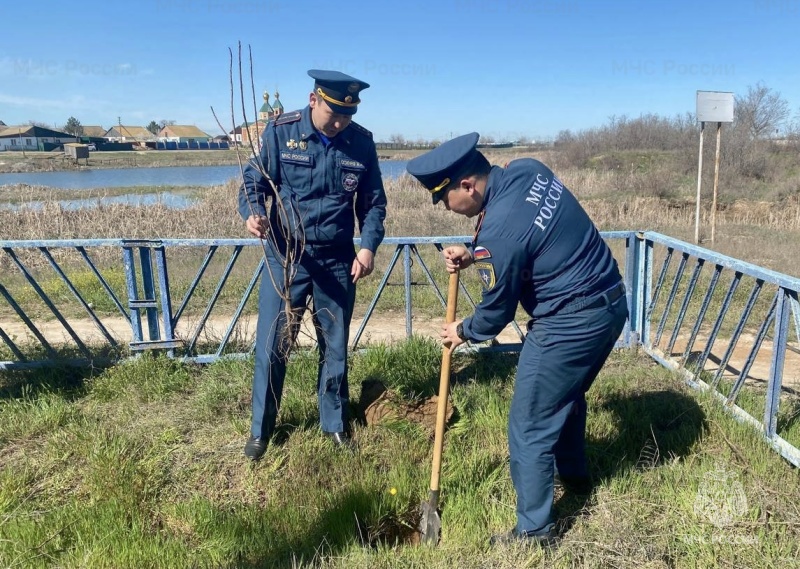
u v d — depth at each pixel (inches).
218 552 101.3
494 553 100.5
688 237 417.7
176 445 135.6
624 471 119.0
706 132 954.1
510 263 88.8
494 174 92.2
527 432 99.8
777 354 122.6
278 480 123.2
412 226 461.1
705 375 163.9
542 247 90.1
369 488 115.5
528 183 90.7
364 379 159.5
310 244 124.3
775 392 123.6
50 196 834.8
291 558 99.4
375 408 141.9
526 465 99.7
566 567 96.9
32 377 170.7
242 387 159.9
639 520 106.1
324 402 134.2
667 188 719.7
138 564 97.5
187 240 167.8
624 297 98.0
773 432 125.3
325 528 106.9
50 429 142.6
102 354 185.5
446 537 107.1
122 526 106.3
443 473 121.9
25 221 471.5
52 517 109.3
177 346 175.6
